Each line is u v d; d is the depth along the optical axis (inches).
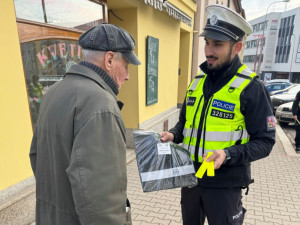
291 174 153.3
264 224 99.6
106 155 33.6
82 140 32.5
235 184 57.7
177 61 249.3
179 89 312.7
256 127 53.4
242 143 55.6
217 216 58.9
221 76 56.1
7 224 80.0
